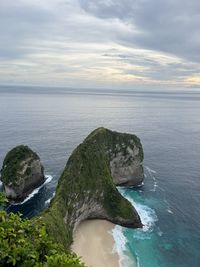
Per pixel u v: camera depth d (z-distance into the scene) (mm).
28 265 13625
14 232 15039
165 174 89438
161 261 48188
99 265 46281
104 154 70875
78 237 53625
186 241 53875
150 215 62844
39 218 43750
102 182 62719
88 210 60062
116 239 53938
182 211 64938
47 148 113625
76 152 62938
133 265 46844
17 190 68438
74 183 57312
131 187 78750
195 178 86625
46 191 73562
